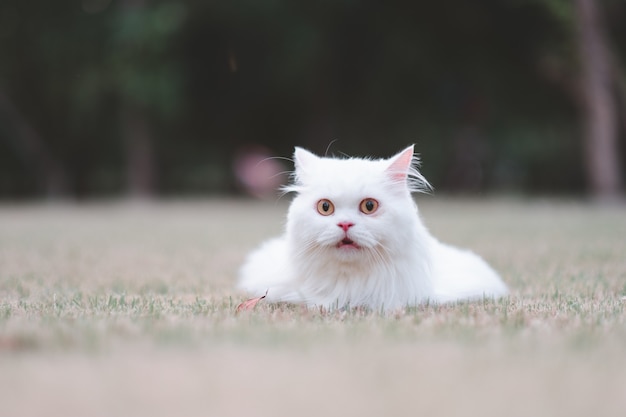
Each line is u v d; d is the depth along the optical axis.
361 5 22.28
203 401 1.78
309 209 3.57
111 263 5.84
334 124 25.03
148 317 2.98
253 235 8.91
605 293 3.98
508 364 2.11
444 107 25.36
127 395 1.82
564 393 1.83
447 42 23.66
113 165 26.41
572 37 18.06
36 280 4.70
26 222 11.80
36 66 23.77
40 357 2.20
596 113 17.67
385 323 2.86
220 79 24.42
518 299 3.77
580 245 7.03
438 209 15.39
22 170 26.53
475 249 6.76
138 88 20.97
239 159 26.12
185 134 25.67
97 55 22.41
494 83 24.16
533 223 10.38
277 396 1.81
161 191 26.08
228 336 2.50
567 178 28.22
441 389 1.86
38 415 1.68
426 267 3.73
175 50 22.59
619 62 18.64
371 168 3.65
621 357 2.21
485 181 27.02
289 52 22.50
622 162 22.84
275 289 3.74
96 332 2.54
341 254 3.48
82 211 16.22
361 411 1.71
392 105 25.36
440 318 2.97
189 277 4.95
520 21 22.19
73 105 23.78
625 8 18.77
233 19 22.25
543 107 24.70
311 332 2.61
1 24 22.98
